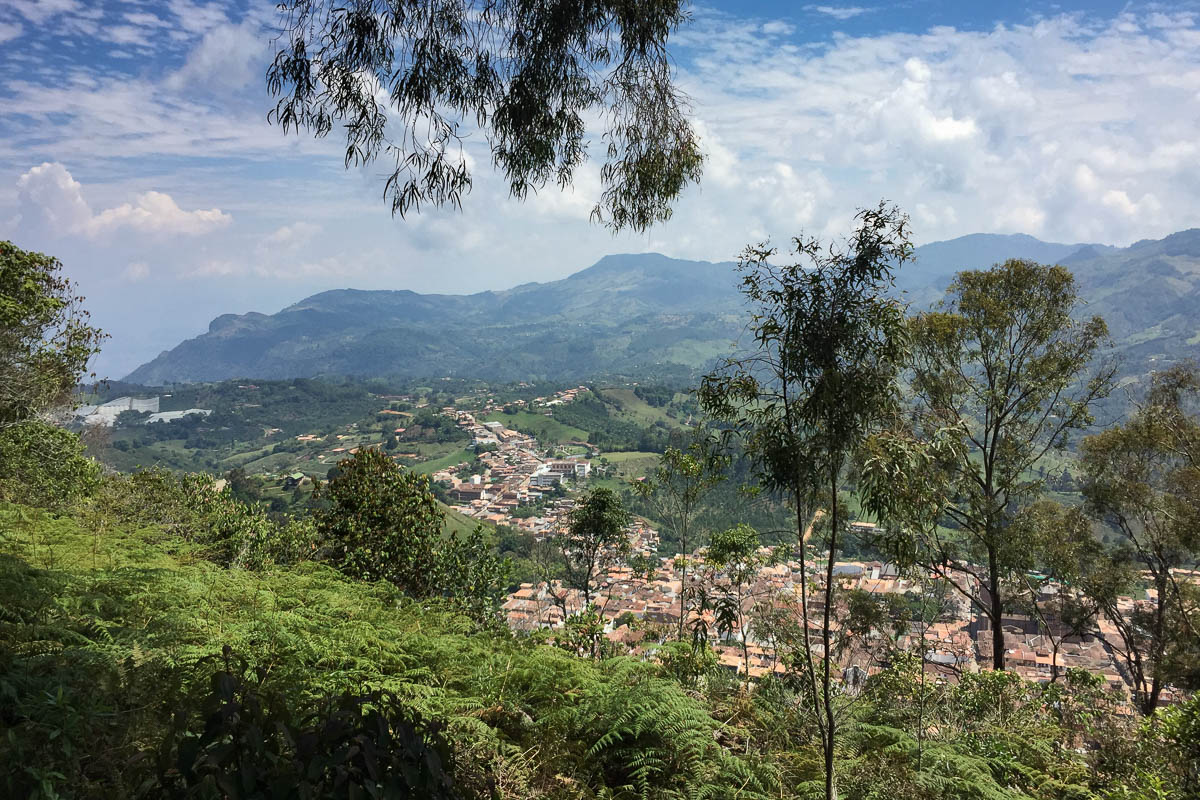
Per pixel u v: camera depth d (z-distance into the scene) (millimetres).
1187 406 16156
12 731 2223
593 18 4570
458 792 2297
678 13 4797
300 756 1882
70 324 13258
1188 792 5574
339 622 5234
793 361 4918
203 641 4082
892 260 4750
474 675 5109
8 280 11719
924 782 5090
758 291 5012
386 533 9492
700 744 4578
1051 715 9148
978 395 15695
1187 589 14852
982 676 9781
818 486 5129
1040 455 16359
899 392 4969
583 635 7695
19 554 5434
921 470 4941
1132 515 15656
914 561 5242
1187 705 5852
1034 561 15094
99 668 2990
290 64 4031
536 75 4590
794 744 5996
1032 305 15734
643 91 5074
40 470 12594
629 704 4770
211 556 9297
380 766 1985
